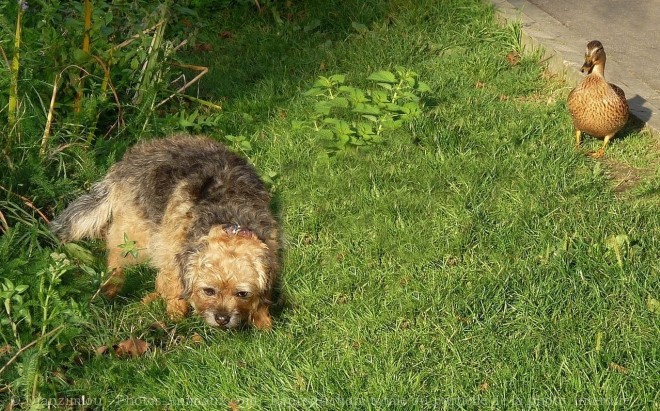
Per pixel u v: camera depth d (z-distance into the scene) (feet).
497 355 10.22
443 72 14.07
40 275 10.49
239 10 15.72
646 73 14.02
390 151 12.52
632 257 10.99
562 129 12.89
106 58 12.30
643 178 12.18
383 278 11.05
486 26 14.88
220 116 12.98
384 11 15.25
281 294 10.94
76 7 12.53
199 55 14.70
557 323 10.46
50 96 12.13
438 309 10.66
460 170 12.19
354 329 10.53
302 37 15.06
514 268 10.98
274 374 10.14
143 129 12.41
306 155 12.57
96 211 11.40
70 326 10.24
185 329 10.73
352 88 13.01
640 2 15.87
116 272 11.16
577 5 15.67
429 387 10.03
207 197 10.91
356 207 11.84
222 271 10.34
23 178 11.46
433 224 11.59
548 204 11.67
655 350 10.11
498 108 13.26
